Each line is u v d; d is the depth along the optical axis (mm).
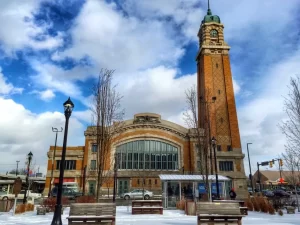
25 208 20141
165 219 14617
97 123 20984
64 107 12508
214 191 27609
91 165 46219
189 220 14102
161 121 50531
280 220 14312
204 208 10672
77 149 48031
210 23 59188
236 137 50406
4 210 19844
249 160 50781
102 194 44125
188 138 49438
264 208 19656
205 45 56719
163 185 23766
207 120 30688
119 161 44250
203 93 54469
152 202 18562
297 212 20688
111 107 21625
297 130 20594
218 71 55375
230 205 10766
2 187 50594
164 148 49062
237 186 47219
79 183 45625
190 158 48000
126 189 45281
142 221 13562
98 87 21625
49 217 16109
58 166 47219
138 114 50250
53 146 48594
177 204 22688
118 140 46969
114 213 10453
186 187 29656
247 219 14875
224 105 52781
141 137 48969
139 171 46781
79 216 10195
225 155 48719
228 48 56719
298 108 20359
